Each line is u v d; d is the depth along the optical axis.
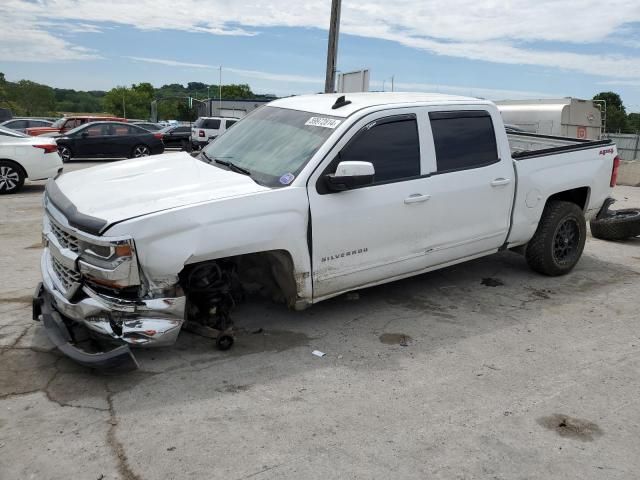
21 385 3.62
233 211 3.83
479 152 5.20
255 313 4.91
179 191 3.95
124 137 21.31
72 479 2.78
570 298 5.59
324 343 4.39
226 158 4.78
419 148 4.79
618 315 5.18
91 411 3.36
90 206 3.74
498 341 4.54
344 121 4.45
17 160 11.38
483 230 5.31
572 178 5.98
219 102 47.84
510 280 6.06
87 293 3.64
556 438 3.26
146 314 3.68
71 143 20.31
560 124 18.77
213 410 3.42
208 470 2.87
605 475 2.95
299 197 4.12
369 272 4.62
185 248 3.66
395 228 4.66
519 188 5.49
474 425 3.36
